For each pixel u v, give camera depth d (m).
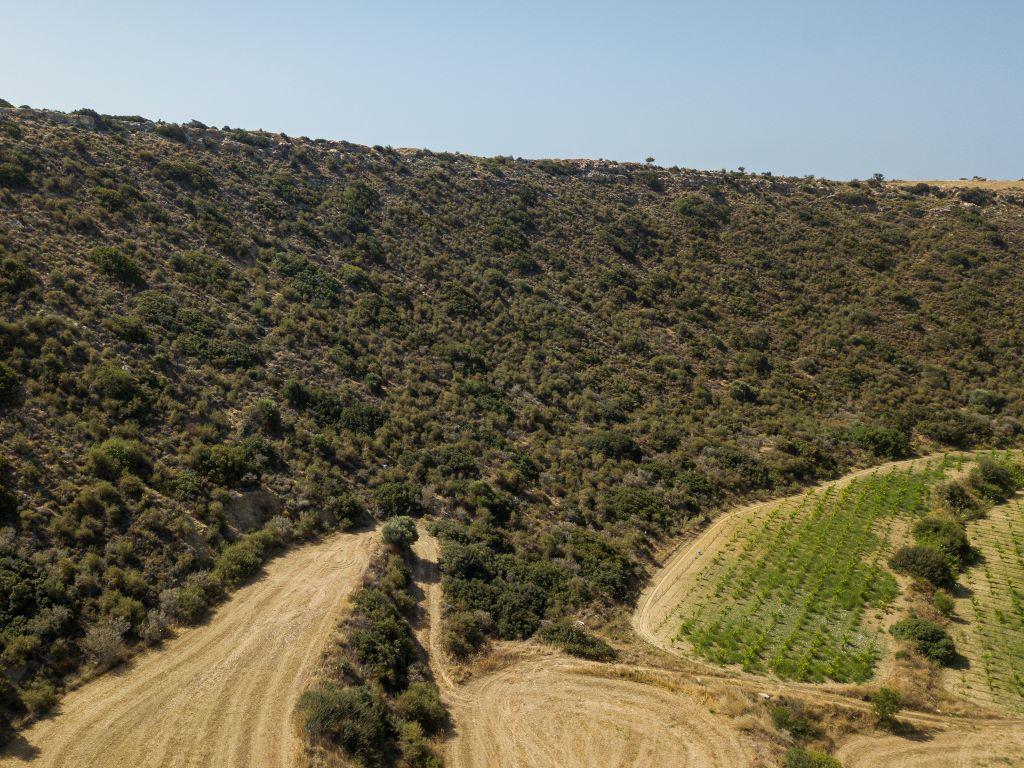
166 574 25.12
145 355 35.78
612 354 58.09
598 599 31.84
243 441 33.91
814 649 28.39
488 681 25.34
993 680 26.75
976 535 38.84
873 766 22.22
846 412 54.62
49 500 24.91
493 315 58.44
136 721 18.80
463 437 42.84
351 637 23.94
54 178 46.03
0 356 29.78
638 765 21.42
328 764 18.12
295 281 51.41
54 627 20.70
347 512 33.28
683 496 42.28
